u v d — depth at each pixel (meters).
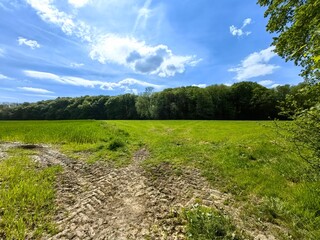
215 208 6.04
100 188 7.86
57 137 19.00
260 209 5.91
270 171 8.68
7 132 21.50
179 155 12.49
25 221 5.41
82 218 5.73
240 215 5.68
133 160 12.34
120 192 7.55
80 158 12.55
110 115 104.25
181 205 6.39
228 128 28.67
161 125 38.84
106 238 4.90
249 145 14.25
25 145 16.23
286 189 6.93
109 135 20.55
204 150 13.64
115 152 13.93
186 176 9.00
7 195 6.55
